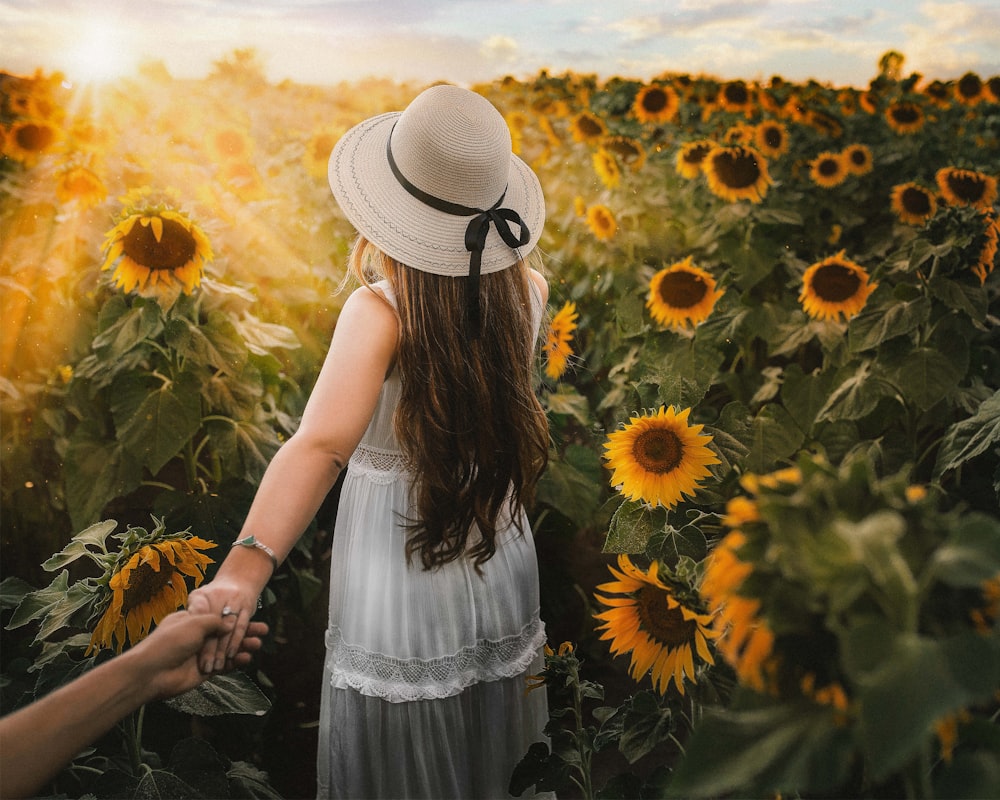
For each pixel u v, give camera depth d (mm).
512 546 1635
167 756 1855
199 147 5074
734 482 2299
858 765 829
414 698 1503
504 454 1469
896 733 574
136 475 2350
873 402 2654
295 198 4527
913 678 590
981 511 2570
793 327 3119
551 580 2822
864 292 2832
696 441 1672
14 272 3066
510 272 1508
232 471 2334
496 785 1618
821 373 2973
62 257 3158
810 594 681
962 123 6824
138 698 1074
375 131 1567
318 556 3004
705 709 1321
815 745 657
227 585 1219
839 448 2766
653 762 2281
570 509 2764
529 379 1532
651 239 4039
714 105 6207
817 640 700
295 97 6383
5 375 3002
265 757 2338
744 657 752
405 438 1417
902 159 5684
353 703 1539
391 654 1507
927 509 687
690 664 1297
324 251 3836
